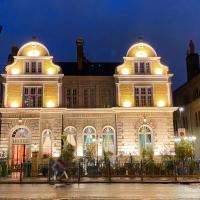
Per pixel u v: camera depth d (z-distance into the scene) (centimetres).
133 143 3866
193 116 4862
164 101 4003
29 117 3834
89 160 3372
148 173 3153
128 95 3991
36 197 1577
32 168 3253
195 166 3162
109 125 3956
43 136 3825
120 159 3666
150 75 4044
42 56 4012
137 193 1733
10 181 2605
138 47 4144
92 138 3931
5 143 3759
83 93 4219
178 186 2248
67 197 1567
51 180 2698
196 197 1545
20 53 4025
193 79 4812
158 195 1628
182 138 3562
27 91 3938
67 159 3256
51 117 3862
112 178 2956
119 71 4066
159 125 3925
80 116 3956
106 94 4231
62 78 4197
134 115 3934
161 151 3853
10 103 3872
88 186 2259
